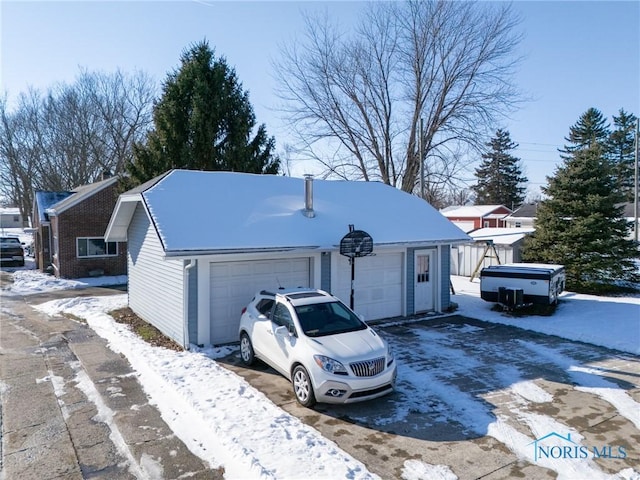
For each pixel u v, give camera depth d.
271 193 13.57
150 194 11.52
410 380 8.38
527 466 5.45
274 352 8.16
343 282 12.59
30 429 6.38
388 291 13.69
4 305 17.14
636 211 26.34
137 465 5.43
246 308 9.71
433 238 13.92
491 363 9.41
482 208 52.31
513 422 6.64
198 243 10.02
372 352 7.24
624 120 60.78
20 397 7.55
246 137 25.03
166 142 23.53
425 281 14.49
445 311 14.67
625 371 8.96
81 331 12.39
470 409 7.10
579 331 11.82
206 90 23.67
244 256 10.64
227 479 5.12
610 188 18.61
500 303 14.49
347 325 8.14
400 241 13.08
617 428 6.46
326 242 11.82
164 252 9.45
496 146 70.50
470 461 5.55
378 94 29.16
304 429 6.27
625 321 12.92
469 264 23.09
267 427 6.27
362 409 7.10
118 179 24.55
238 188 13.24
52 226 26.16
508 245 21.16
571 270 18.06
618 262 18.17
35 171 46.31
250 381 8.24
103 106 42.84
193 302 10.17
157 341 10.94
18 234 51.97
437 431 6.36
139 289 14.01
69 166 43.72
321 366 6.91
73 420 6.66
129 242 15.20
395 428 6.44
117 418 6.70
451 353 10.10
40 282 22.66
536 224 19.80
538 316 13.87
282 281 11.61
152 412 6.93
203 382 8.00
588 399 7.52
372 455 5.69
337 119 29.41
